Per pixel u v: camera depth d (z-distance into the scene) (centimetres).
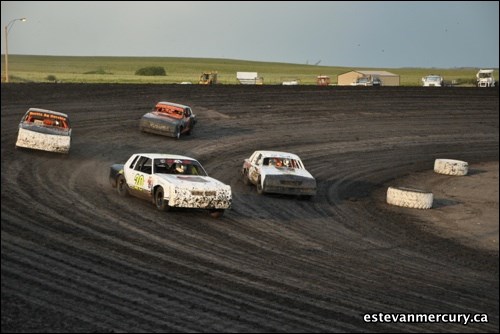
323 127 6412
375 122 6950
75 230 2211
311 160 5012
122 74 17150
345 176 4569
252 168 3638
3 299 1487
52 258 1847
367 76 12638
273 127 6122
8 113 5216
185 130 5188
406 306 1755
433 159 5662
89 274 1728
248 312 1544
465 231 3195
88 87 7019
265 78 16938
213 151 4812
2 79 9894
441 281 2111
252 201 3247
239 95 7512
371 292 1859
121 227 2322
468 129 7138
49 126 3947
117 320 1413
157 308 1510
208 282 1761
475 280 2189
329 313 1605
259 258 2108
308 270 2028
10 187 2867
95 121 5350
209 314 1503
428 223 3291
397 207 3666
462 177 4975
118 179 2983
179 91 7375
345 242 2575
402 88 9369
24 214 2378
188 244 2181
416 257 2459
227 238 2350
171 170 2800
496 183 4800
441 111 7888
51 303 1487
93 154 4119
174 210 2733
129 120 5569
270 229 2628
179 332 1373
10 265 1744
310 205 3375
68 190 2947
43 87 6775
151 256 1975
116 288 1633
